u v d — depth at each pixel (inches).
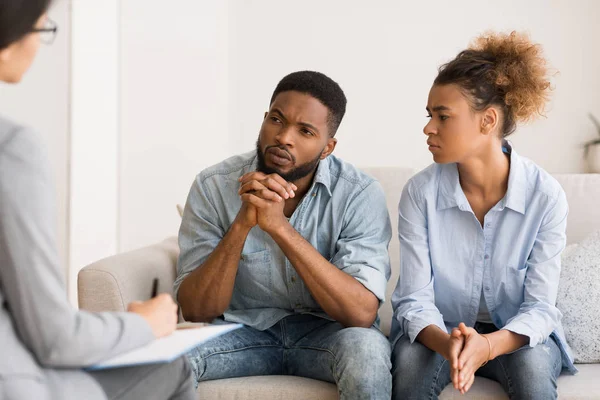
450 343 66.8
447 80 72.3
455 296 77.0
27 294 41.9
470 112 71.9
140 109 139.2
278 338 75.9
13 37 42.6
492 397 69.0
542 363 68.4
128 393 49.8
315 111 71.9
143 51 139.1
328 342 70.4
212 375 70.7
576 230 86.4
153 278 76.9
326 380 70.6
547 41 133.2
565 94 132.9
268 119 73.0
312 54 139.5
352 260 74.1
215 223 78.0
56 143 127.9
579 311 78.2
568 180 88.0
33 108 126.2
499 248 75.4
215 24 139.9
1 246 41.9
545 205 74.6
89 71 129.9
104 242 133.4
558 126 133.1
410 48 137.3
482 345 66.6
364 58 138.3
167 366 52.3
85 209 130.4
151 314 48.4
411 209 77.4
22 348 42.5
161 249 84.5
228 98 141.4
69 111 128.6
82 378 44.6
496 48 73.4
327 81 74.1
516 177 74.6
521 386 67.5
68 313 42.7
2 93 124.3
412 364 70.1
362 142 139.3
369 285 72.4
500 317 77.1
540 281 73.9
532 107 73.3
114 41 133.9
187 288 73.7
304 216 76.7
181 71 140.2
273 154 72.1
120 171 138.3
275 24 139.9
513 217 75.3
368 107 138.8
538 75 73.4
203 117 140.3
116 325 45.2
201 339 49.1
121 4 137.6
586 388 68.8
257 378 71.2
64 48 127.7
